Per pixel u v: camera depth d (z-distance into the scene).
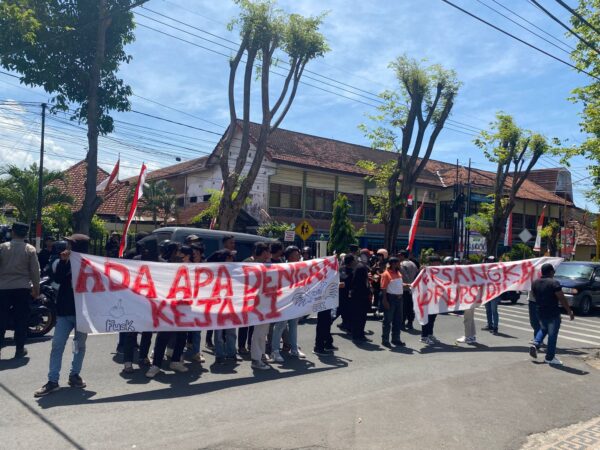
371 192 34.25
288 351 8.97
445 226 39.78
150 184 27.86
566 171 52.03
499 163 29.89
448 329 12.22
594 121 20.58
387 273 9.70
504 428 5.32
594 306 17.83
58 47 15.27
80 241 6.38
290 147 31.39
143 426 5.02
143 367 7.34
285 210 29.64
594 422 5.67
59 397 5.86
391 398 6.18
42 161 21.23
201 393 6.23
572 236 37.81
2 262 7.38
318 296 8.50
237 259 11.65
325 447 4.63
